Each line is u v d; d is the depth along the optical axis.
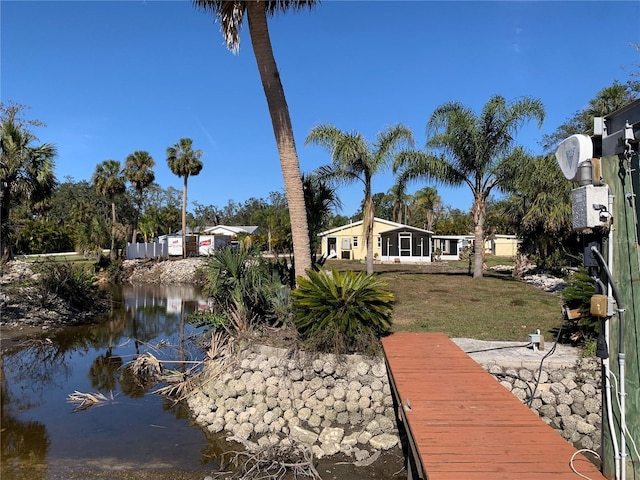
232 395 8.22
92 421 7.96
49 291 17.17
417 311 12.56
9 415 8.23
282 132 10.20
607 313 3.37
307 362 8.07
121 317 18.19
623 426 3.29
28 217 46.03
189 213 82.56
